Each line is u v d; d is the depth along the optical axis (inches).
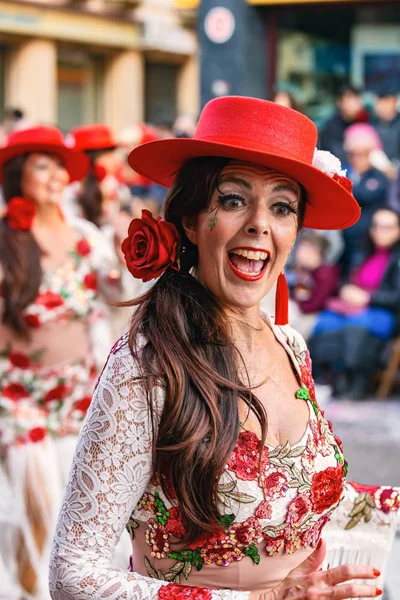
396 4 577.0
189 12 1066.7
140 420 103.8
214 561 106.8
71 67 1000.9
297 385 115.5
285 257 112.6
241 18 621.0
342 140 481.1
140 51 1052.5
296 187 112.5
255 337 114.5
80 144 293.6
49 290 211.6
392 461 328.2
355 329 400.8
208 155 110.6
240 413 107.1
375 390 421.4
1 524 209.8
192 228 113.5
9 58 949.2
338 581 100.0
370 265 406.3
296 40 617.0
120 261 218.8
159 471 104.5
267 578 108.5
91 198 291.7
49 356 213.3
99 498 104.0
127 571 104.6
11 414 212.1
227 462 104.6
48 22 946.7
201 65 639.1
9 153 214.8
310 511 109.2
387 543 125.4
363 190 419.2
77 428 216.1
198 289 111.5
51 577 105.3
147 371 103.9
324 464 111.0
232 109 109.7
